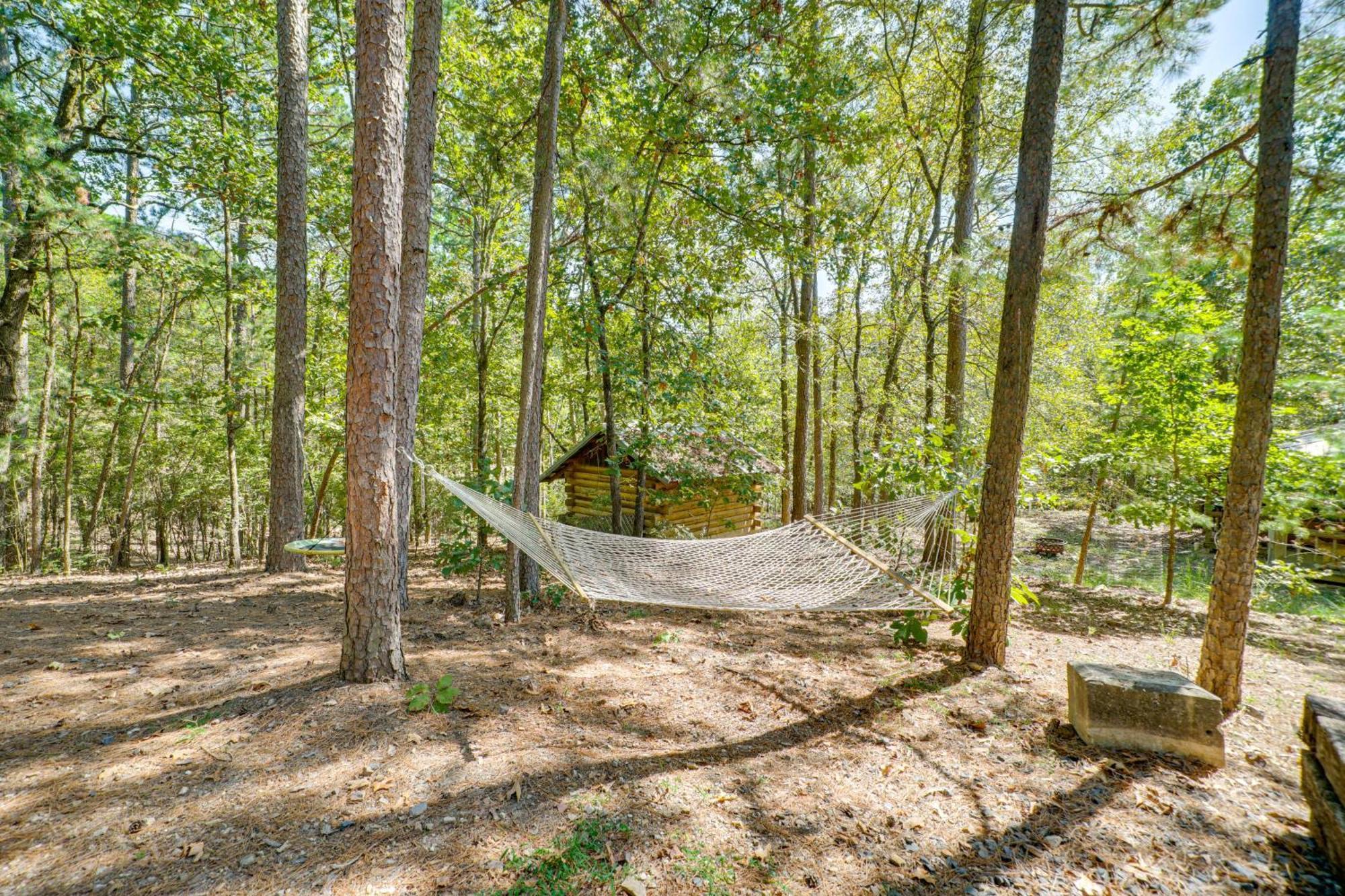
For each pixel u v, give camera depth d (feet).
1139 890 7.72
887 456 20.86
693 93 21.26
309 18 30.78
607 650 15.98
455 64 30.14
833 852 8.32
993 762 10.82
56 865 7.23
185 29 28.78
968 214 26.86
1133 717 11.25
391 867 7.48
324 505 56.03
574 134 25.16
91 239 29.30
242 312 46.01
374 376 11.85
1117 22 17.17
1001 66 26.68
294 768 9.41
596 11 22.77
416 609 19.21
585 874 7.50
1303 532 22.54
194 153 30.48
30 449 32.40
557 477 38.65
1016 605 23.86
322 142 31.94
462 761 9.82
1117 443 25.41
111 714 11.00
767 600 13.26
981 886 7.74
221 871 7.30
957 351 26.18
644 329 26.43
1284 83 11.92
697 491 29.40
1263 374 12.52
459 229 40.37
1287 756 11.25
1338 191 15.49
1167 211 16.67
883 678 14.69
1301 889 7.72
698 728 11.88
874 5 27.81
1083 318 36.27
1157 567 39.06
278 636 15.66
